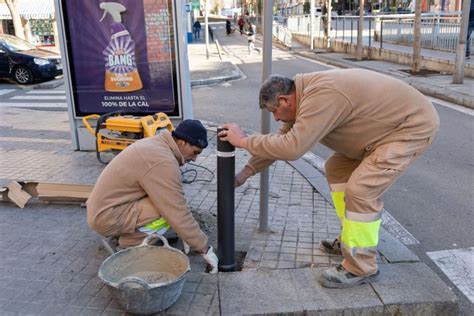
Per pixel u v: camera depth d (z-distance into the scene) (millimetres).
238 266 3598
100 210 3297
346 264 3168
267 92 2994
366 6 47500
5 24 26422
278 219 4340
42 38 26703
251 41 23594
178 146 3369
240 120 9164
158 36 6141
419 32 13484
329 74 2908
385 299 3029
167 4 6020
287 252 3707
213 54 23688
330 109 2795
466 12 11156
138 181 3252
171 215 3215
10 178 5574
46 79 15477
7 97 12695
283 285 3207
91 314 2965
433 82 12109
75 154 6621
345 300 3033
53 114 10016
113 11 6094
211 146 7020
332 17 24891
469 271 3658
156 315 2902
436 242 4129
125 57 6246
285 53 23406
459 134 7691
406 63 15922
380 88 2883
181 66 6223
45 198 4738
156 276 3150
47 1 26203
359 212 3002
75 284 3311
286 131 3344
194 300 3064
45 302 3102
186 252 3645
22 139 7586
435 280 3244
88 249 3822
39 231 4164
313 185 5219
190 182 5387
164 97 6363
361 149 3047
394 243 3803
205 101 11352
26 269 3518
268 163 3549
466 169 6031
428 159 6457
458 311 3082
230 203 3371
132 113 6465
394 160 2902
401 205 4949
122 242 3498
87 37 6234
